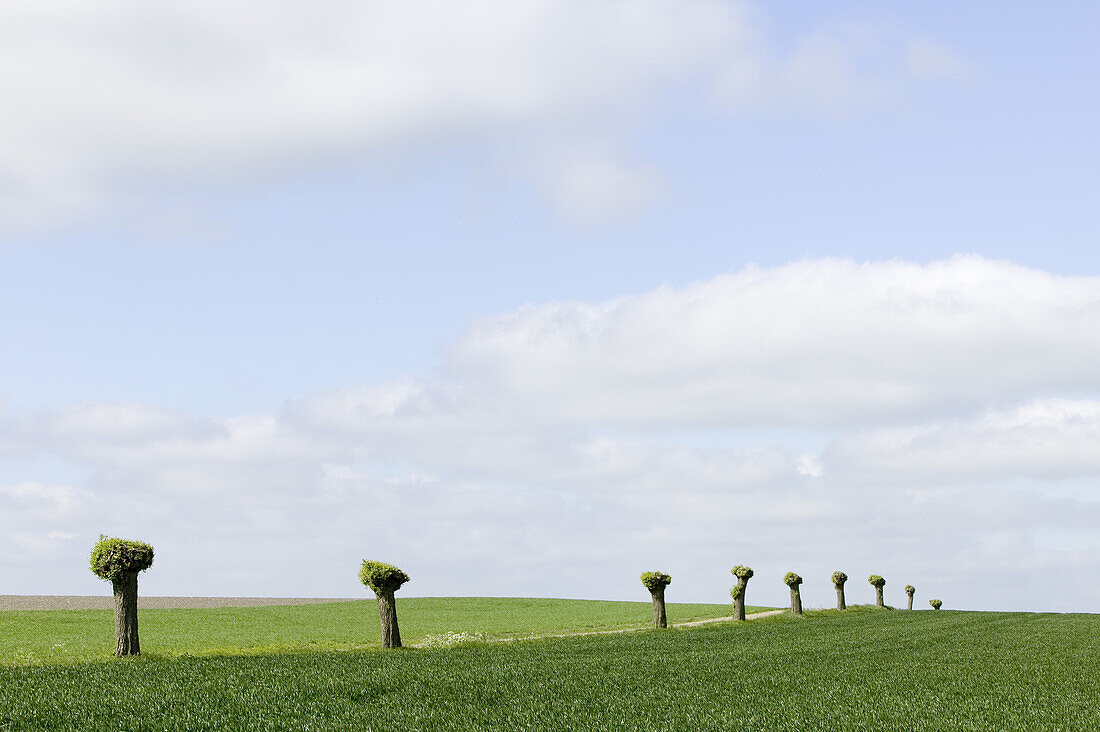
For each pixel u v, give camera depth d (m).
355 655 34.62
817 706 23.56
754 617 68.75
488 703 23.52
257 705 22.19
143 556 33.69
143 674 26.98
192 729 19.48
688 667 31.73
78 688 23.94
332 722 20.38
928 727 20.70
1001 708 23.39
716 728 20.53
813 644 42.41
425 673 28.44
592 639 45.16
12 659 32.66
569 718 21.39
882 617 68.00
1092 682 28.91
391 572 40.16
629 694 25.23
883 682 28.33
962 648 41.19
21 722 19.83
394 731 19.69
